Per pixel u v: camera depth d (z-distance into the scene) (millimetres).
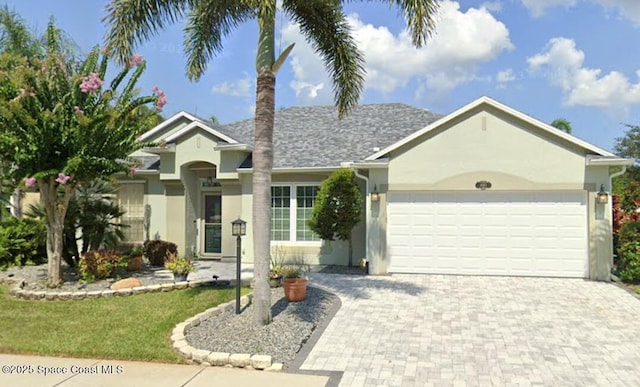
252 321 8680
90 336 7898
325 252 16781
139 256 15109
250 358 6805
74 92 11273
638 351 7547
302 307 9992
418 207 14812
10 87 10633
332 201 15102
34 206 15797
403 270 14859
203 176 18672
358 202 15250
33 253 15305
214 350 7285
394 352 7500
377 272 14797
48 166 11211
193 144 17531
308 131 20016
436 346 7797
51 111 11109
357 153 17344
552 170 13875
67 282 12234
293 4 9734
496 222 14422
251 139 20062
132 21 8805
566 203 13984
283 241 17234
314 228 15297
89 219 14297
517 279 13797
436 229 14727
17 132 10812
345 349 7645
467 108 14172
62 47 17359
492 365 6914
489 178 14219
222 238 18172
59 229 11844
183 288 11812
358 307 10422
